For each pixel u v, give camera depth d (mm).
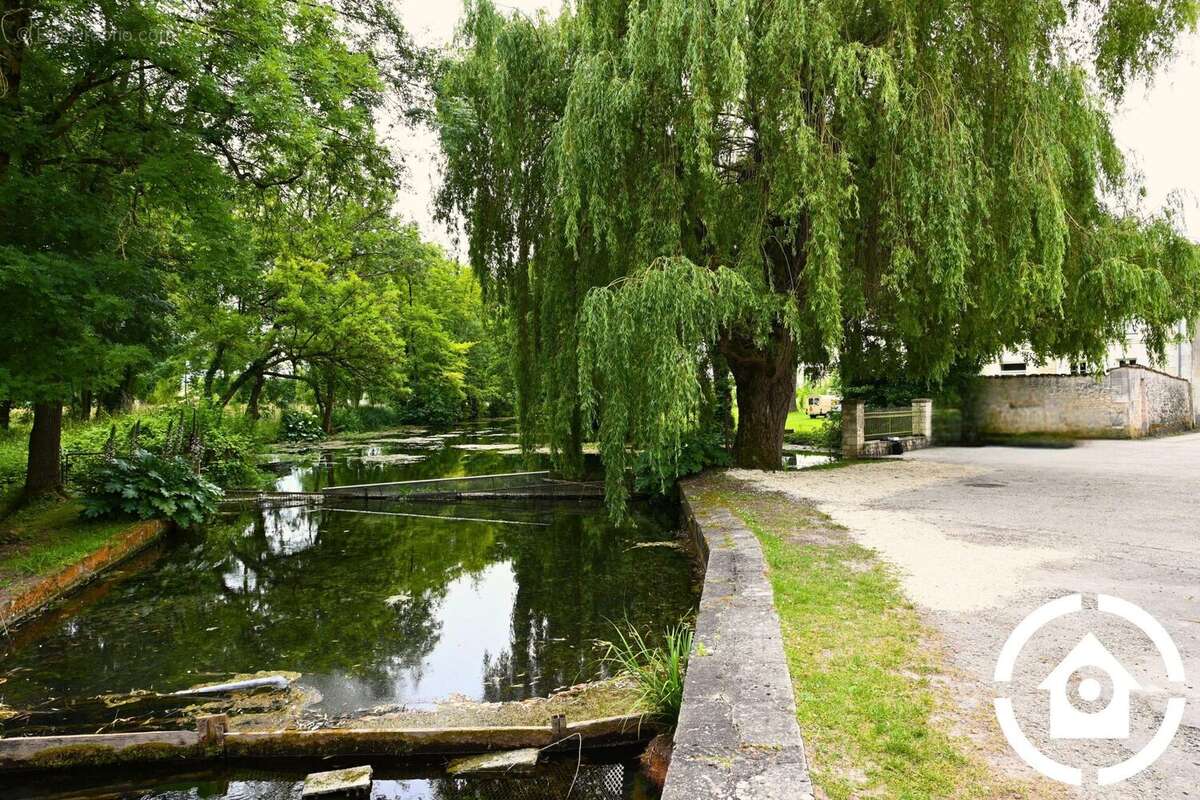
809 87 9039
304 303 22594
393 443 27625
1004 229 9258
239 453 14906
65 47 7367
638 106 8773
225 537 10086
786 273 10594
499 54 9664
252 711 4203
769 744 2504
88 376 7438
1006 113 9133
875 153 9352
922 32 9211
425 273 26828
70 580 6992
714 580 4953
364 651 5277
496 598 6664
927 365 12898
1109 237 9711
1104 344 10844
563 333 10062
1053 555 5504
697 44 8141
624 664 4637
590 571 7574
